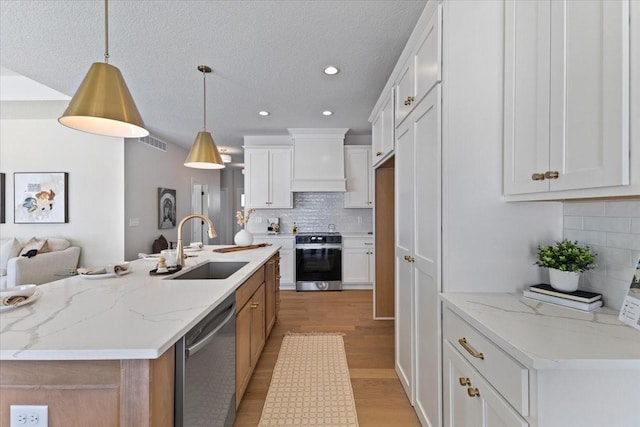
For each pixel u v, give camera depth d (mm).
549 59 1112
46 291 1468
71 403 874
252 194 4977
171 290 1483
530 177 1220
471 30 1426
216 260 2451
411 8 1944
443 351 1451
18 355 833
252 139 5211
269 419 1809
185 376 1051
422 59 1682
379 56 2535
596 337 951
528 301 1327
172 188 5730
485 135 1438
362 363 2490
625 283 1171
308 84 3076
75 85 3068
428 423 1611
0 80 3822
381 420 1803
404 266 2062
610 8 871
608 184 879
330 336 3021
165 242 5125
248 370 2035
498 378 982
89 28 2119
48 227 4398
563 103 1047
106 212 4414
